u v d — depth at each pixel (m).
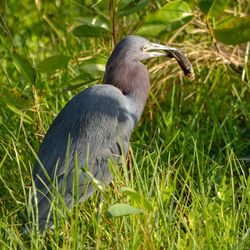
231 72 12.99
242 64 12.84
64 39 13.87
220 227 9.16
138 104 10.78
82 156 9.88
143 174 10.59
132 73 10.78
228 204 9.76
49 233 9.26
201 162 10.59
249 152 11.52
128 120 10.36
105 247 9.05
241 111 12.25
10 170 10.80
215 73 13.09
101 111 10.09
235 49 12.85
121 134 10.23
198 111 12.21
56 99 11.71
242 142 11.52
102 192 9.34
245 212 9.56
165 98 12.84
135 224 8.92
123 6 11.42
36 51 13.77
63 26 14.07
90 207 9.86
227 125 12.04
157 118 12.05
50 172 9.75
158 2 12.73
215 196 9.98
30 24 14.80
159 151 10.08
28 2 15.09
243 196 9.31
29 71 11.42
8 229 8.99
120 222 9.20
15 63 11.41
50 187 9.64
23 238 9.35
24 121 11.52
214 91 12.93
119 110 10.24
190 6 11.52
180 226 9.62
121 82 10.78
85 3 13.88
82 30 11.78
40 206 9.46
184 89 12.92
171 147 11.23
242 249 8.66
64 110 10.25
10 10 14.98
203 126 12.16
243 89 12.12
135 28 12.90
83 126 10.02
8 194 10.38
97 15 11.77
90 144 9.96
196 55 12.81
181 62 11.31
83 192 9.74
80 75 11.53
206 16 11.55
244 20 11.34
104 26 11.77
